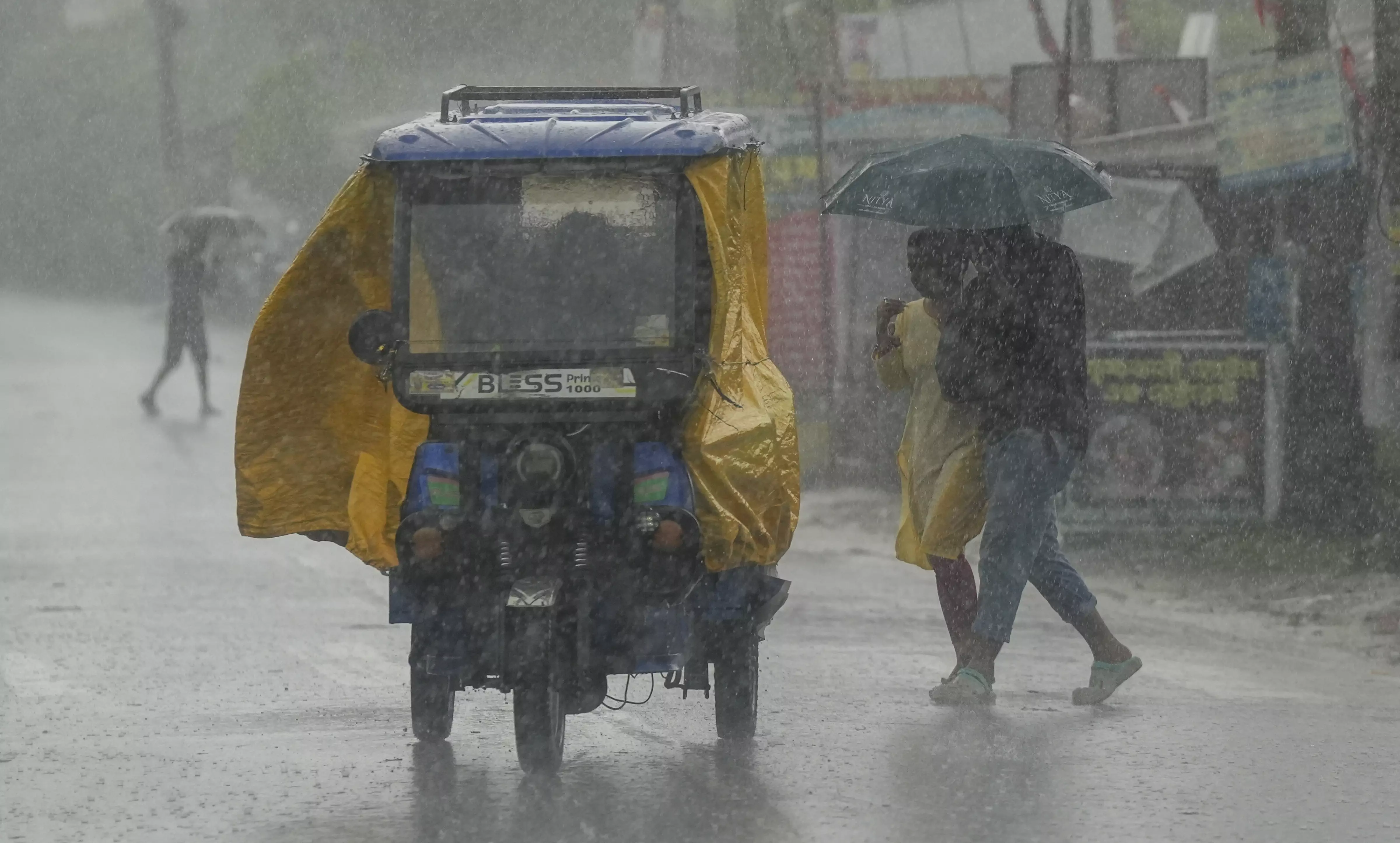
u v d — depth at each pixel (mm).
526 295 15008
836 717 17531
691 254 14984
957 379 18188
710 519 14695
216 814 13688
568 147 14992
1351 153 29969
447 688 16312
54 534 32031
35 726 17141
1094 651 18500
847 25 43219
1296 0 31172
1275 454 30469
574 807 13820
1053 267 18312
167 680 19688
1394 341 31219
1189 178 33812
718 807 13766
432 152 15031
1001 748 15883
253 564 29094
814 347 39188
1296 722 17188
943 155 18406
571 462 14438
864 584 27938
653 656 14703
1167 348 30344
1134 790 14180
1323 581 27078
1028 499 18031
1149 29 55406
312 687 19266
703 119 16031
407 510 14805
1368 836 12797
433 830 13148
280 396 15562
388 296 15594
